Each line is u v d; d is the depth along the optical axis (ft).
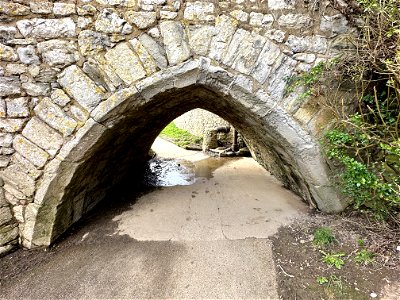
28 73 6.31
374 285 5.38
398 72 5.48
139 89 6.52
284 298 5.58
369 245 6.42
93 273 6.76
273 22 6.52
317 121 7.10
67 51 6.26
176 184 13.89
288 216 9.04
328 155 7.17
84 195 9.45
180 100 9.65
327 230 7.20
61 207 7.72
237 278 6.33
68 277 6.64
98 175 9.98
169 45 6.41
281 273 6.30
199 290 6.06
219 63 6.57
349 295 5.29
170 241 8.08
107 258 7.34
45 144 6.70
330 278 5.81
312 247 6.95
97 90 6.44
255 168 16.66
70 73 6.37
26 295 6.11
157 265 6.98
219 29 6.45
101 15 6.15
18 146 6.73
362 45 6.19
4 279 6.57
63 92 6.46
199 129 27.12
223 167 17.26
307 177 7.83
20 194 7.07
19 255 7.41
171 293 6.03
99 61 6.35
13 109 6.48
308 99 6.91
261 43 6.57
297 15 6.48
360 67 6.31
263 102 6.91
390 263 5.78
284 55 6.66
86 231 8.77
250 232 8.27
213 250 7.50
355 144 6.58
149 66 6.46
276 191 11.93
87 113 6.53
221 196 11.69
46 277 6.64
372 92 6.88
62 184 7.16
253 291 5.89
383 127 6.34
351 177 6.60
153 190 12.94
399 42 5.42
